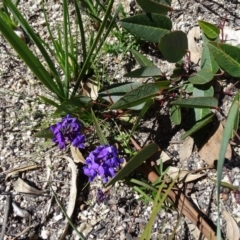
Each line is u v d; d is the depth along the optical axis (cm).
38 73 25
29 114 29
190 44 29
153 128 28
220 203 25
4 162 28
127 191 26
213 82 28
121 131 28
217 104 26
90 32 31
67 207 26
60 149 27
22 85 30
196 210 25
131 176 26
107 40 30
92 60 28
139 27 27
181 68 28
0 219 26
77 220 26
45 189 27
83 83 29
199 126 25
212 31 27
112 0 24
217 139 26
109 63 30
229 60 25
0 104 29
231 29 30
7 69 31
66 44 26
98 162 24
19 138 28
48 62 26
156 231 25
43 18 32
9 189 27
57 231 25
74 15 32
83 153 27
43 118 29
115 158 24
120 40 30
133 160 24
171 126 28
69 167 27
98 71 29
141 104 27
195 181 26
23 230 26
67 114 26
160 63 30
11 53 31
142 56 28
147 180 26
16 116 29
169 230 25
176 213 25
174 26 30
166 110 28
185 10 31
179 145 27
